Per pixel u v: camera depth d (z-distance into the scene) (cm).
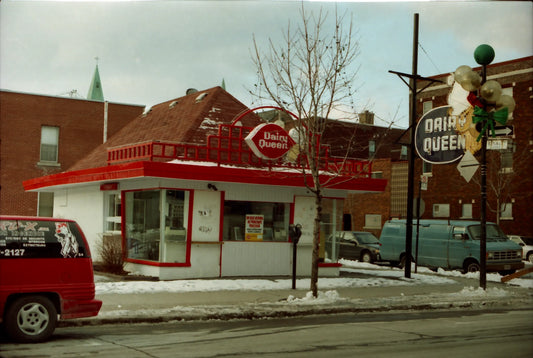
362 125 5438
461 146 3033
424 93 4441
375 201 4969
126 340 952
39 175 3384
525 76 3947
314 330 1108
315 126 1563
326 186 1977
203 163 1864
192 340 968
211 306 1317
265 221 1970
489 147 1780
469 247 2489
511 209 3953
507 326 1207
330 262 2092
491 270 2441
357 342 986
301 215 2033
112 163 2066
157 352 856
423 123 3169
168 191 1814
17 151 3350
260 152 1853
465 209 4247
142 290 1519
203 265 1850
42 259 920
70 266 941
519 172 3912
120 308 1243
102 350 860
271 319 1262
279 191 1991
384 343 981
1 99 3325
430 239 2638
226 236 1902
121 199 2006
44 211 3384
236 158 2014
